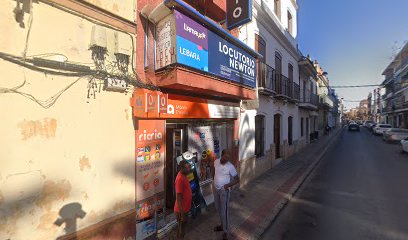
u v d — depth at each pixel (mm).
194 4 6211
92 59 3562
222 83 5609
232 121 7598
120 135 3945
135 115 4078
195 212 5270
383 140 24547
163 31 4504
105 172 3705
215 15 6898
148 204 4477
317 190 7848
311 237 4703
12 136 2709
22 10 2793
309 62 16922
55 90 3107
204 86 4949
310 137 22594
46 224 2990
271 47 11344
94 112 3566
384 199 6762
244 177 8320
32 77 2889
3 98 2645
